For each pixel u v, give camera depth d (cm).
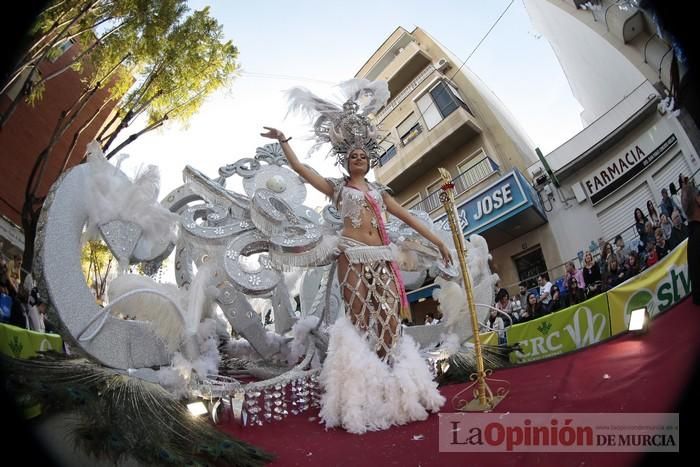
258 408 304
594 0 884
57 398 169
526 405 238
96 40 937
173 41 959
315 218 435
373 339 303
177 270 381
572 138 1217
